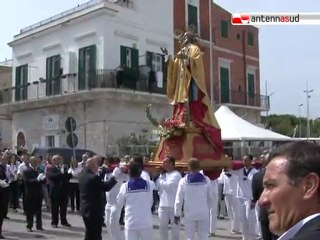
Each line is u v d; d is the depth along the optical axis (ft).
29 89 101.55
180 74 45.55
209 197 27.45
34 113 101.71
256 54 126.82
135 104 90.68
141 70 91.61
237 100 117.39
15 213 52.39
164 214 30.99
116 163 42.37
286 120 207.82
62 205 43.19
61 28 95.76
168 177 30.96
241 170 36.17
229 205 41.06
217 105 110.11
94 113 88.22
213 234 39.32
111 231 31.60
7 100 107.65
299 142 5.73
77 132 90.89
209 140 44.93
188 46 46.26
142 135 90.17
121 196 24.62
